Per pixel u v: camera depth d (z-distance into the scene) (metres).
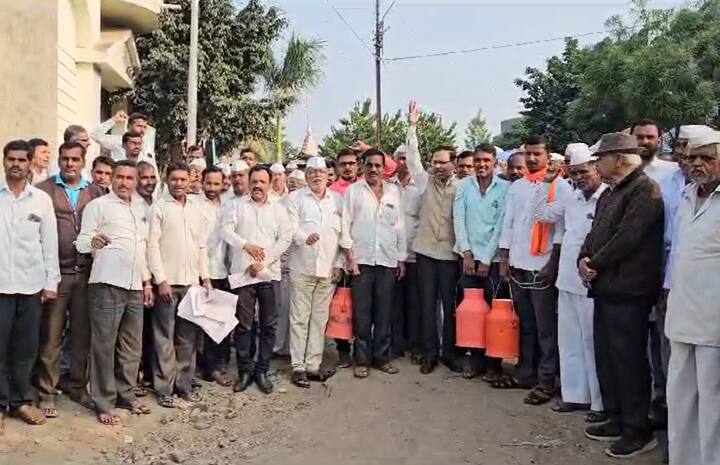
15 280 5.74
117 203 6.30
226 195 7.80
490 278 7.41
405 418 6.53
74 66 11.77
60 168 6.36
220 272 7.38
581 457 5.69
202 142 19.73
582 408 6.61
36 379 6.31
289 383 7.39
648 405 5.66
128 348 6.46
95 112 12.62
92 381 6.26
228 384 7.31
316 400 6.96
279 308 8.23
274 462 5.70
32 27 10.59
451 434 6.19
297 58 20.61
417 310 7.90
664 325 5.55
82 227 6.18
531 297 6.93
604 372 5.88
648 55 18.19
